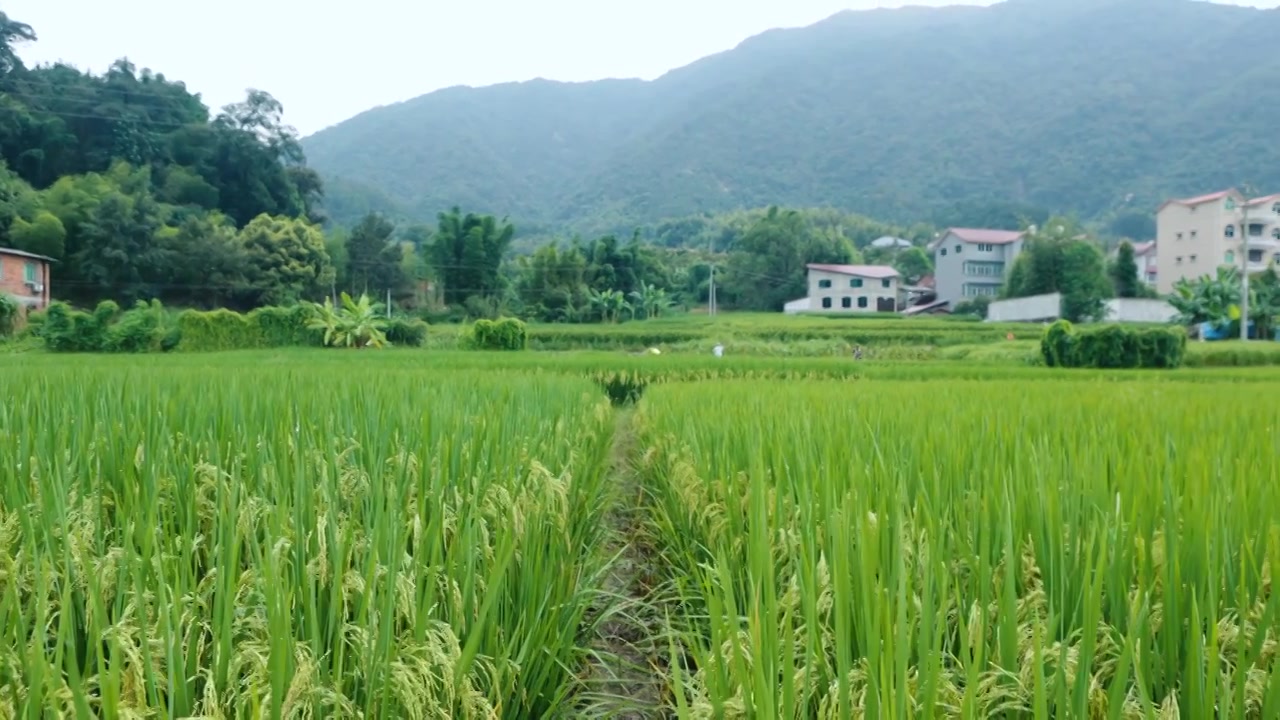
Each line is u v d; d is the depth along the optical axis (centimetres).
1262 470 356
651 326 6178
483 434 448
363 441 423
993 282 9019
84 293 5612
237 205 7906
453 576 261
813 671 212
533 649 269
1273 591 207
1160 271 7900
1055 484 293
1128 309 6506
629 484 802
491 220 7512
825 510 289
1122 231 14000
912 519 282
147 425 412
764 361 2328
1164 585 215
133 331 3725
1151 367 2781
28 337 3831
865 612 191
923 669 183
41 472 281
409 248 7800
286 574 227
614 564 510
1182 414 641
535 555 304
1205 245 7438
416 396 720
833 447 427
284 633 182
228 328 3991
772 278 9338
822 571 243
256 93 8562
